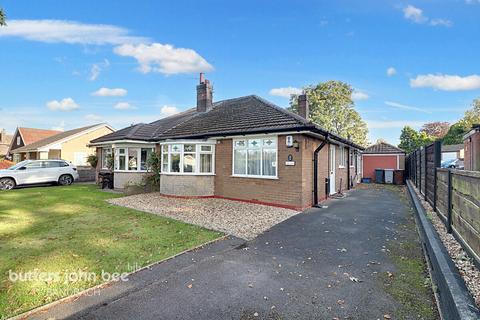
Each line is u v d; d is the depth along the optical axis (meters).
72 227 7.56
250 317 3.23
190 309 3.41
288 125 9.97
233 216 8.86
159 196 13.31
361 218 8.29
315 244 5.94
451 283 2.98
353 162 19.36
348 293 3.78
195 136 12.86
